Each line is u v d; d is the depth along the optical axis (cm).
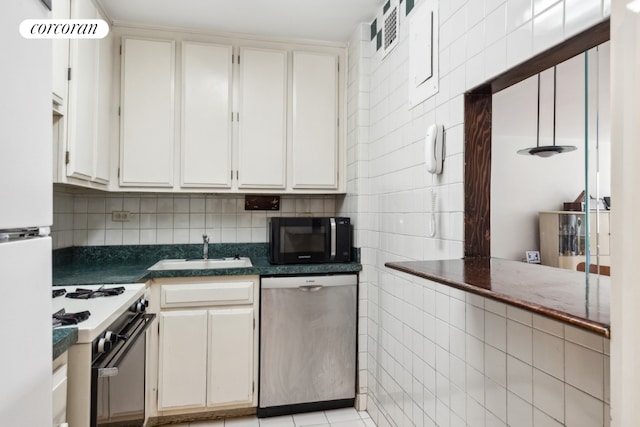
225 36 252
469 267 111
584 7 91
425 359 166
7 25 58
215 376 221
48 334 71
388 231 209
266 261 259
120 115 235
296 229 239
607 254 95
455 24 146
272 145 256
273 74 256
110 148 232
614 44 52
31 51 66
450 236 149
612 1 53
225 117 248
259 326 230
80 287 178
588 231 98
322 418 230
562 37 97
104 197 260
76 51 173
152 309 215
